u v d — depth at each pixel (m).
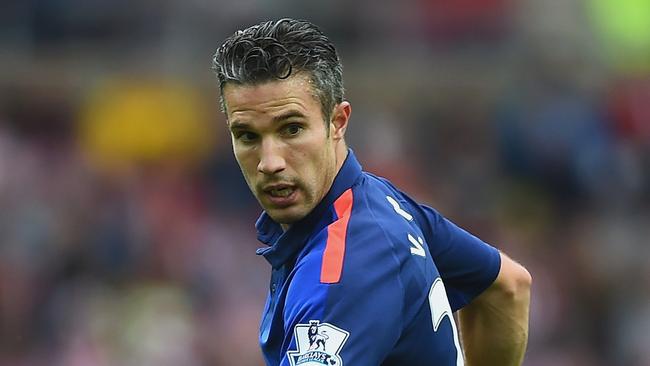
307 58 9.98
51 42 43.16
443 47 44.22
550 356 37.44
